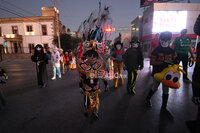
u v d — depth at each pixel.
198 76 1.63
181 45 4.40
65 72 7.66
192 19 17.89
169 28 18.23
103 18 2.90
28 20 25.44
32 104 3.10
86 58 2.24
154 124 2.18
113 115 2.50
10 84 5.03
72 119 2.40
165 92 2.52
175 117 2.38
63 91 4.04
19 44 26.06
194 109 2.68
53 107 2.92
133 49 3.53
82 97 3.50
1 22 25.50
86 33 2.86
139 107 2.82
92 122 2.29
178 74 2.28
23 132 2.04
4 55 22.06
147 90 3.96
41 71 4.41
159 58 2.53
